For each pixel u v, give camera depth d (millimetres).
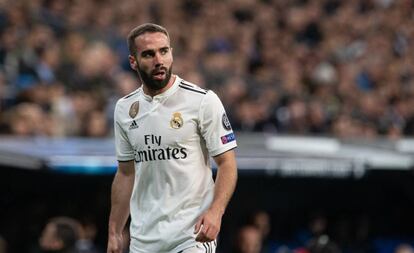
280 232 42156
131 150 17719
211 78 47594
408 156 38375
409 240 44438
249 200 41281
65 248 24203
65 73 42812
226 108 44812
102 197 37125
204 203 17016
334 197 43281
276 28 62188
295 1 65875
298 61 57125
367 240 43906
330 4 67500
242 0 63250
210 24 58969
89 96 40219
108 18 52844
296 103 46594
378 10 68812
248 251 30625
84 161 31266
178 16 58188
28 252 34938
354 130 47062
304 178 41719
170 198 17016
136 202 17516
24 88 39500
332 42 62031
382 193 43906
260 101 46594
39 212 35344
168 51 16812
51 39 46750
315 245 30516
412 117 52625
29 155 30547
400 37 66750
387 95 55062
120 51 48938
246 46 56375
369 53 62844
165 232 16953
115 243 17828
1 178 34062
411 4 70562
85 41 47406
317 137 42406
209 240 16172
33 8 48250
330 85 52875
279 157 35625
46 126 36125
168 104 17016
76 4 52969
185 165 16953
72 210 36125
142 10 56500
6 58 43688
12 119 35000
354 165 36969
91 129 36906
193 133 16953
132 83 43562
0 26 46375
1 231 34844
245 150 37375
